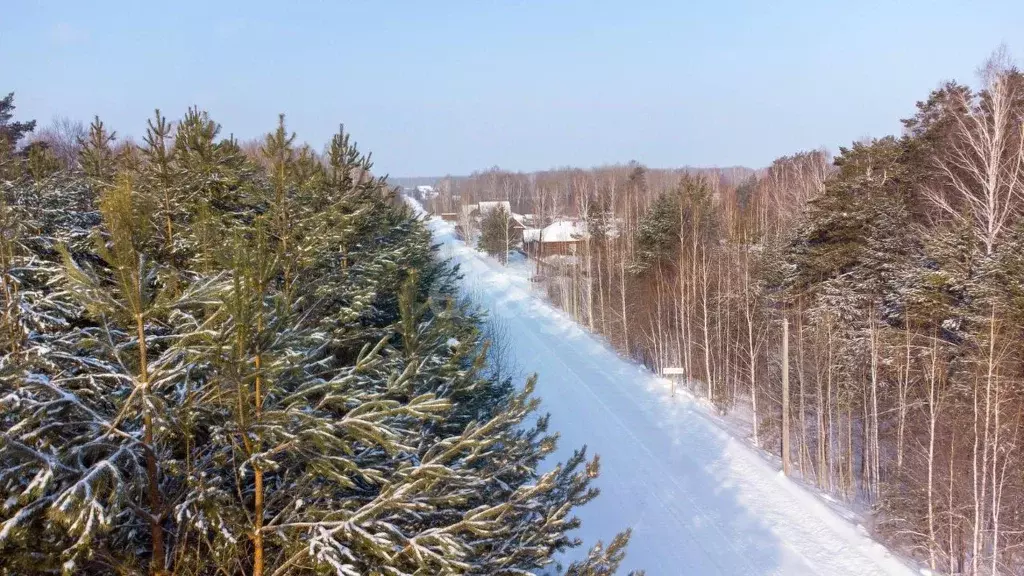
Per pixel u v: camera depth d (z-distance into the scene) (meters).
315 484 6.94
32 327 7.86
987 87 22.58
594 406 29.86
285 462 7.00
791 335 27.00
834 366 23.84
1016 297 17.19
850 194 26.41
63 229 13.27
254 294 6.07
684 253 38.44
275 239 12.16
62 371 5.70
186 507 5.75
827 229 26.86
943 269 20.58
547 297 56.84
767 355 29.50
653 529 18.66
